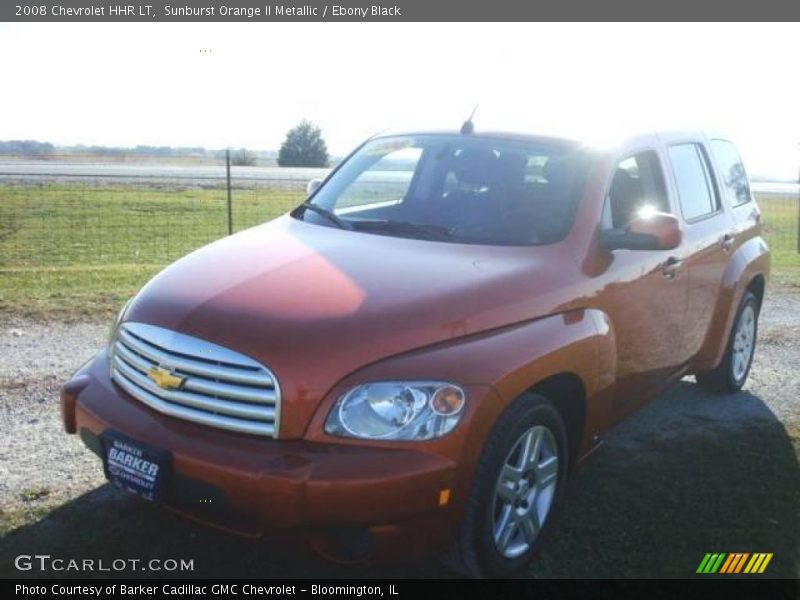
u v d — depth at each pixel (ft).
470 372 10.51
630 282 13.98
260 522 9.99
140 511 13.21
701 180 18.33
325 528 9.96
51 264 43.37
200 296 11.35
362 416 10.07
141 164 158.61
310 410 10.07
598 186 14.08
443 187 14.79
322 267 12.05
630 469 15.78
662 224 13.46
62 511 13.14
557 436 12.34
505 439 10.98
